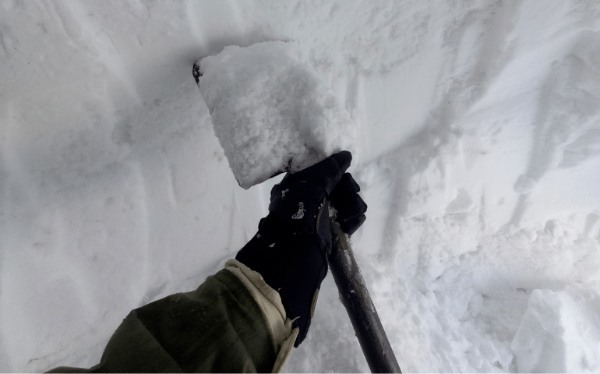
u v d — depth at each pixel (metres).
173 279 0.95
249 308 0.47
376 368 0.60
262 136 0.64
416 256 1.15
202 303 0.46
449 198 1.08
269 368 0.46
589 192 1.10
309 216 0.59
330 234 0.64
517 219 1.17
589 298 1.17
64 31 0.56
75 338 0.85
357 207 0.69
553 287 1.20
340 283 0.65
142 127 0.73
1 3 0.51
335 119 0.65
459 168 1.04
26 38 0.55
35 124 0.64
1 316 0.73
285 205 0.60
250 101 0.64
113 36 0.60
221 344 0.43
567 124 0.97
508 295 1.21
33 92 0.60
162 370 0.40
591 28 0.82
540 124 1.00
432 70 0.90
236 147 0.65
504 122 0.99
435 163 1.01
